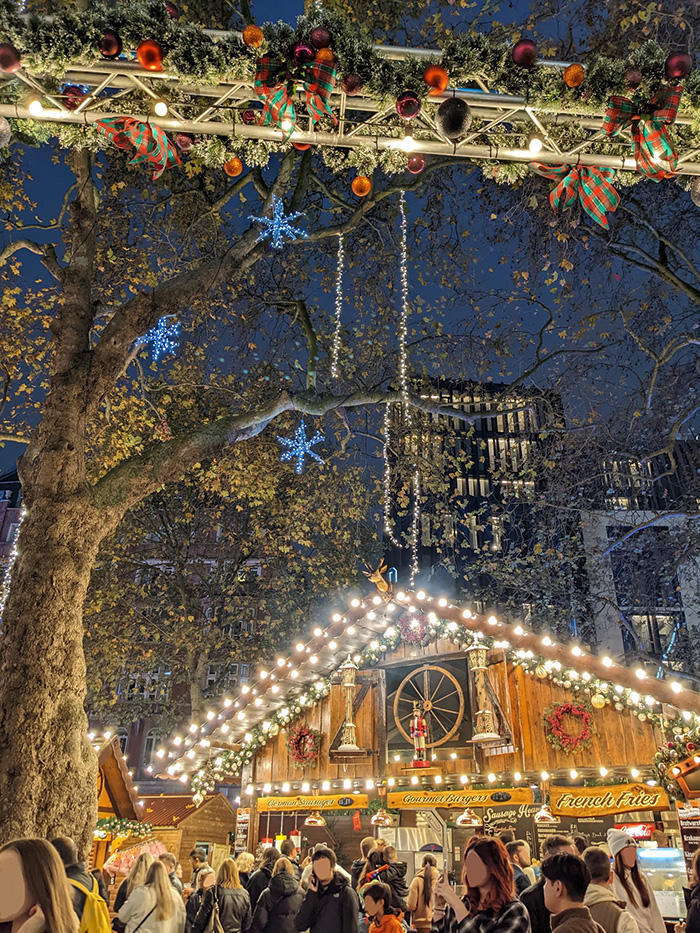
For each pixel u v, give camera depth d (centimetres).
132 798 1239
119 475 962
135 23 509
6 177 1275
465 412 1566
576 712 1077
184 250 1550
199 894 751
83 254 1098
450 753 1188
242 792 1368
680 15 1128
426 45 1414
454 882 1217
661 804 969
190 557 2911
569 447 1844
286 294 1805
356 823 1244
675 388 1669
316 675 1323
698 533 1775
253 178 1373
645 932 512
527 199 1448
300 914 611
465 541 2391
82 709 812
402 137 588
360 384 1902
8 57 501
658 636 2238
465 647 1201
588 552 1955
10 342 1416
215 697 2684
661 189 1464
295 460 2573
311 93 530
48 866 272
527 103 555
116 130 580
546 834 1323
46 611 822
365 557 3012
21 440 1336
